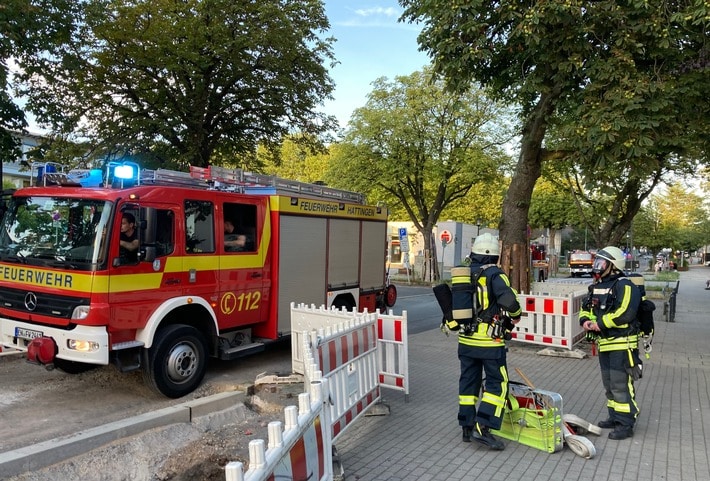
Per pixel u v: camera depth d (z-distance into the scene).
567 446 4.91
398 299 20.34
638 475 4.35
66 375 7.25
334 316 6.72
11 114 9.72
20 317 6.24
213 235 7.26
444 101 23.55
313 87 17.30
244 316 7.78
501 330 4.77
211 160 17.94
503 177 26.27
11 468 4.18
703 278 41.47
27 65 11.25
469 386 5.00
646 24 8.14
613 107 8.04
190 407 5.72
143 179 6.63
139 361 6.28
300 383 6.99
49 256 6.06
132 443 4.98
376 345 6.04
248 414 6.20
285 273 8.42
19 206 6.55
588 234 55.16
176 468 4.75
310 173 41.75
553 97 9.78
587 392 6.93
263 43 14.70
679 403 6.41
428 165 24.48
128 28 13.84
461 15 9.07
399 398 6.62
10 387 6.70
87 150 15.18
